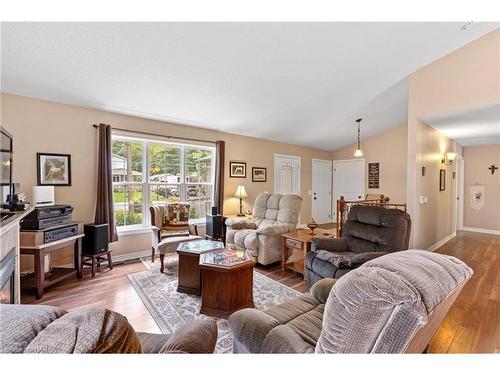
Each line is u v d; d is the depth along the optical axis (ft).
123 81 9.48
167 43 7.66
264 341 3.86
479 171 20.22
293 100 12.61
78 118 11.03
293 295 8.73
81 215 11.11
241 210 16.39
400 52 9.66
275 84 10.80
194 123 14.46
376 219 8.90
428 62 10.84
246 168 17.71
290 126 16.66
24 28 6.57
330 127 17.88
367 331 2.41
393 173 19.95
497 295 8.63
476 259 12.74
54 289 8.93
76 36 7.04
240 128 16.07
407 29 8.28
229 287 7.13
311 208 22.50
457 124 13.07
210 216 14.14
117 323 2.06
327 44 8.45
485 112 10.64
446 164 16.57
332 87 11.73
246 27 7.27
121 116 12.25
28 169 9.84
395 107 15.31
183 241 11.06
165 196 14.07
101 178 11.19
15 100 9.59
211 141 15.74
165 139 13.74
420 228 12.49
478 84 9.70
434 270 2.92
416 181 11.88
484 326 6.75
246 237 11.99
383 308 2.34
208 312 7.30
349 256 8.31
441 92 10.75
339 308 2.57
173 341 3.50
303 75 10.30
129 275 10.35
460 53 10.14
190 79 9.78
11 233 5.83
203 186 15.75
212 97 11.43
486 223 19.84
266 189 18.94
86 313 2.07
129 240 12.58
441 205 15.72
